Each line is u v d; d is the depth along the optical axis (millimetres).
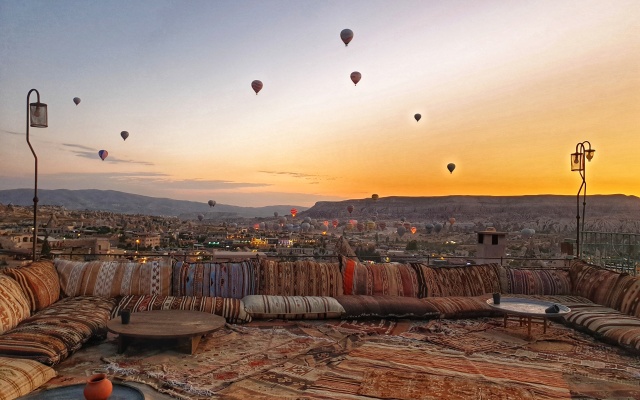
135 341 4461
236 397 3223
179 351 4223
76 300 5109
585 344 4719
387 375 3699
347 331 5047
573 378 3732
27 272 4816
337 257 6629
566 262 7617
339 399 3215
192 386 3377
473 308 5801
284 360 4051
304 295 5961
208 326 4238
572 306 5699
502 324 5523
